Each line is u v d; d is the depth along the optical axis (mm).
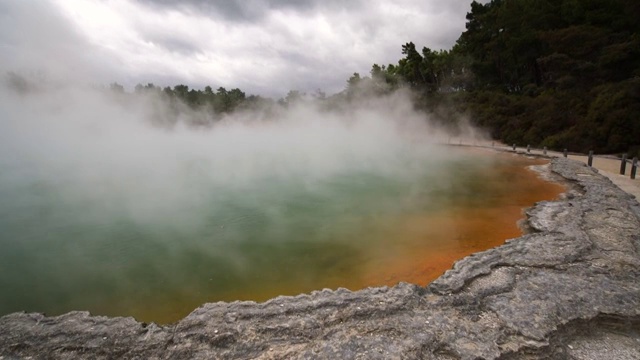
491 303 3377
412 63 34906
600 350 2947
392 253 5309
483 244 5586
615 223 5531
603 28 20469
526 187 9438
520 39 24453
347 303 3357
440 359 2699
